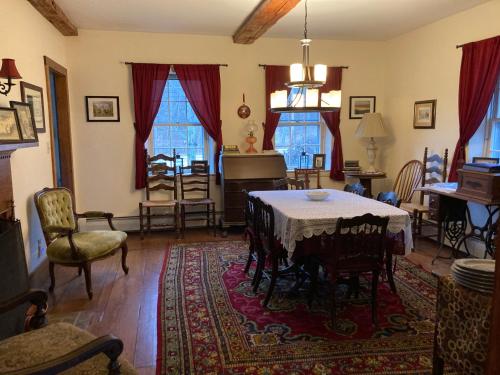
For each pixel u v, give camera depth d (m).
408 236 2.97
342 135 5.85
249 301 3.14
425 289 3.33
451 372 2.20
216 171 5.48
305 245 2.94
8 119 2.78
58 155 4.91
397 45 5.48
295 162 5.91
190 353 2.40
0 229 2.59
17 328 2.29
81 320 2.86
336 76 5.65
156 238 5.06
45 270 3.78
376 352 2.39
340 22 4.70
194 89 5.26
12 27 3.13
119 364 1.44
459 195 3.62
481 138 4.21
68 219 3.75
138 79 5.06
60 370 1.26
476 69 4.07
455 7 4.14
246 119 5.52
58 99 4.83
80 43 4.94
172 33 5.14
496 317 0.98
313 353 2.39
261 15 4.03
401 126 5.46
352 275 2.85
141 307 3.08
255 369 2.24
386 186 5.82
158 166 5.20
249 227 3.73
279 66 5.45
